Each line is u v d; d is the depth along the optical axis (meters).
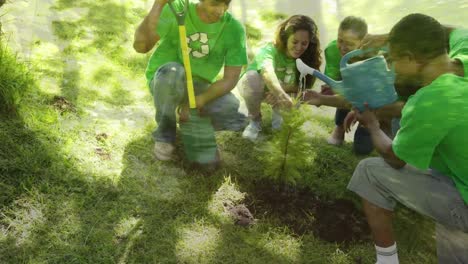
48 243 2.45
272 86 3.16
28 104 3.17
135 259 2.45
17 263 2.34
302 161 2.89
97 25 4.28
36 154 2.85
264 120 3.64
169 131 3.04
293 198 2.95
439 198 2.32
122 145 3.12
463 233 2.38
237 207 2.83
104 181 2.83
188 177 2.99
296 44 3.21
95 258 2.42
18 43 3.78
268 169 2.97
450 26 2.80
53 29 4.07
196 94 3.06
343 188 3.07
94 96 3.46
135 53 4.04
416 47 2.34
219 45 2.98
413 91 2.58
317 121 3.75
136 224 2.62
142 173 2.94
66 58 3.77
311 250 2.63
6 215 2.54
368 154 3.41
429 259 2.65
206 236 2.63
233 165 3.14
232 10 4.95
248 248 2.59
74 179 2.79
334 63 3.34
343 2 5.16
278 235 2.69
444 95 2.15
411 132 2.19
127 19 4.48
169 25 2.89
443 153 2.26
